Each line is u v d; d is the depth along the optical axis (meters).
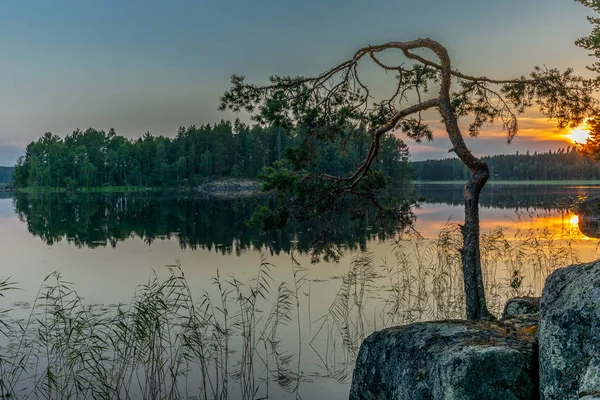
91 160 113.94
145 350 7.35
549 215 29.81
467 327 4.52
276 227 7.97
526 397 3.68
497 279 12.69
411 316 9.86
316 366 7.64
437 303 10.19
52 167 110.75
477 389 3.70
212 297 11.78
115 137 123.38
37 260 18.03
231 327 9.47
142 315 7.45
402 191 57.50
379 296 11.48
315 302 11.15
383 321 9.54
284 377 7.24
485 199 50.53
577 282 3.69
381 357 4.75
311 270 14.73
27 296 12.35
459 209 38.69
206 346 8.38
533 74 8.03
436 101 7.12
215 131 110.38
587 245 17.22
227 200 62.22
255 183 97.94
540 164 154.38
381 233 22.00
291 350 8.30
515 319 4.87
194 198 69.00
